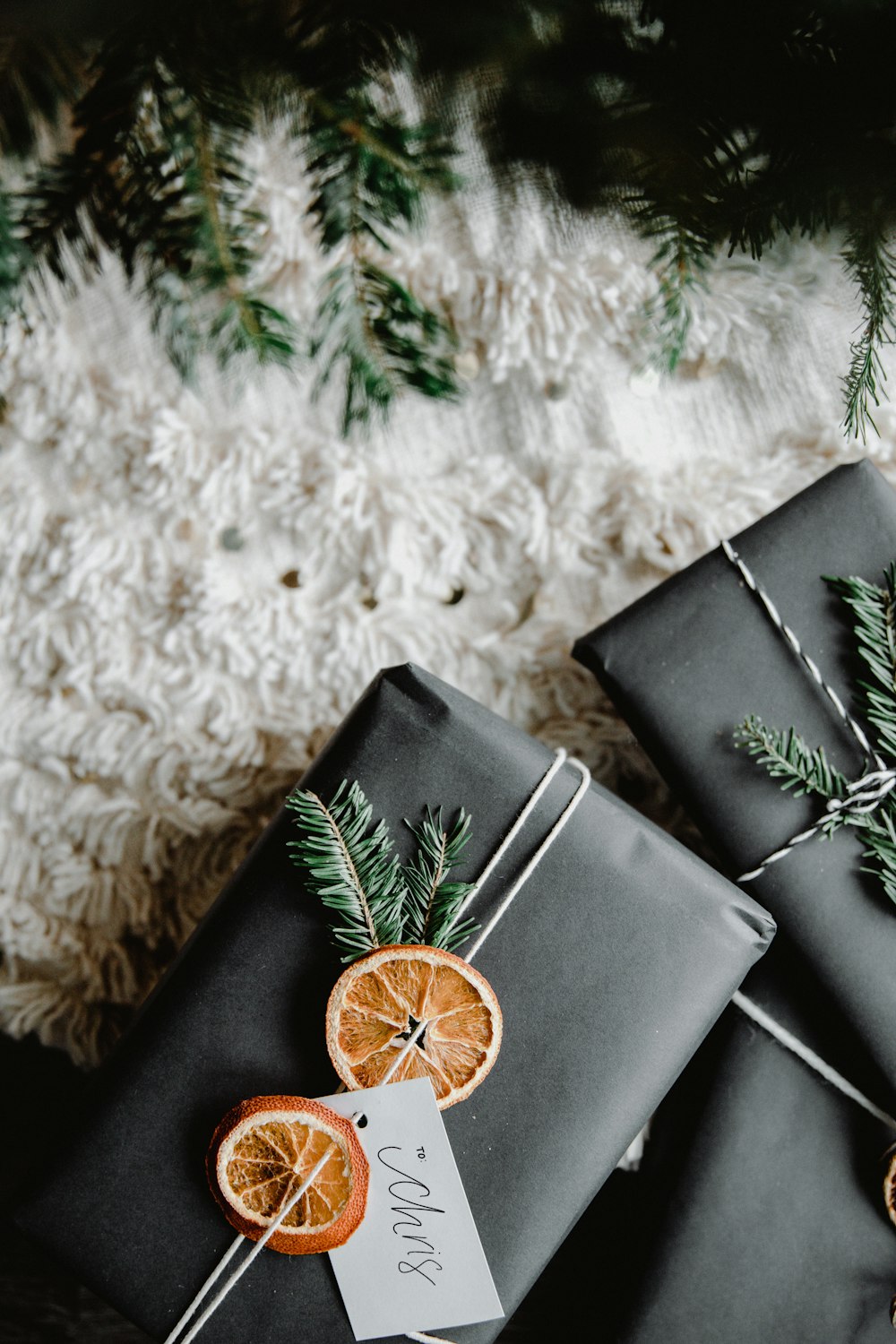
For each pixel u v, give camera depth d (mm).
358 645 705
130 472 716
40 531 718
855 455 711
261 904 557
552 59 389
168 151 413
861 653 581
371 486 712
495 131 402
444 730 566
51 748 708
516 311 701
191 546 719
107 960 721
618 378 735
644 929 561
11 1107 770
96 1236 542
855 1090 591
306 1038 546
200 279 438
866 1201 585
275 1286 539
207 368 719
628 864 564
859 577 601
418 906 547
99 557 708
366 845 547
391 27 391
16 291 440
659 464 731
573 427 733
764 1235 588
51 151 472
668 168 398
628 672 602
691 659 599
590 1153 549
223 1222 541
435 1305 532
